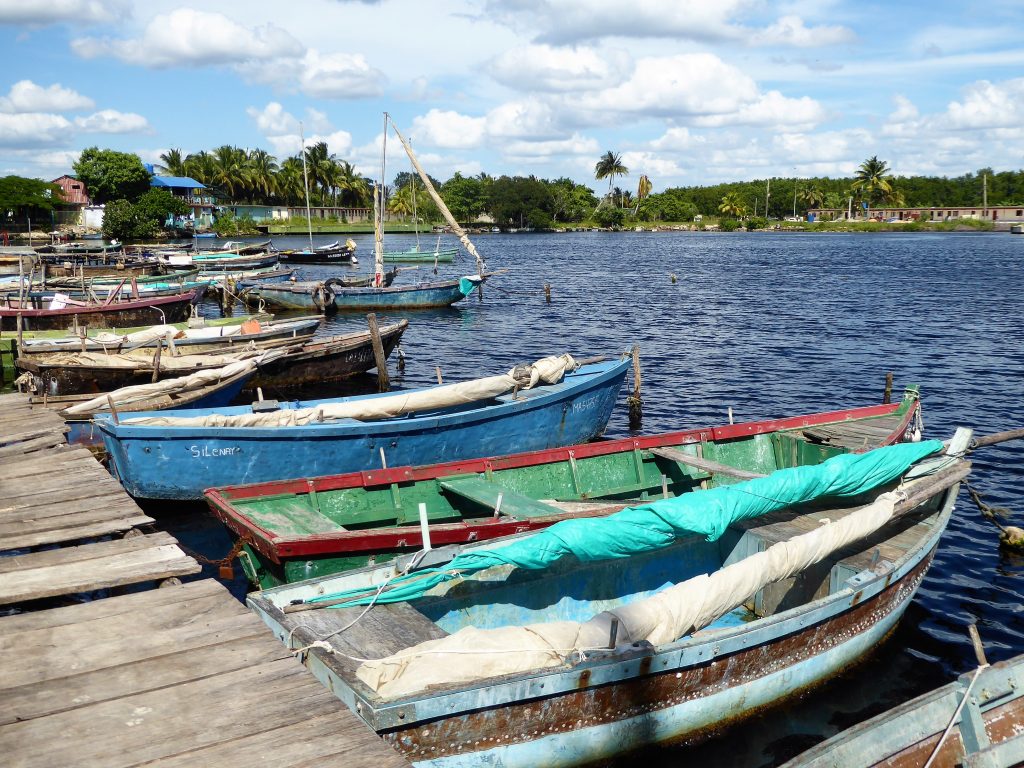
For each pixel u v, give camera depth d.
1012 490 17.05
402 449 15.20
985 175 174.75
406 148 41.22
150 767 4.97
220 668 6.12
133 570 8.10
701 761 8.38
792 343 35.66
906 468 11.95
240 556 10.73
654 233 175.75
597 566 10.34
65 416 16.12
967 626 11.55
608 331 39.38
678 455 13.16
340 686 6.89
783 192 191.75
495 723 7.00
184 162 125.75
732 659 8.41
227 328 26.73
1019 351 33.50
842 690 9.74
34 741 5.20
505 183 172.12
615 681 7.54
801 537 9.59
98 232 89.00
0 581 7.80
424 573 8.61
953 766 6.08
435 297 45.78
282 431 14.12
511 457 12.67
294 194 135.75
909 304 49.38
